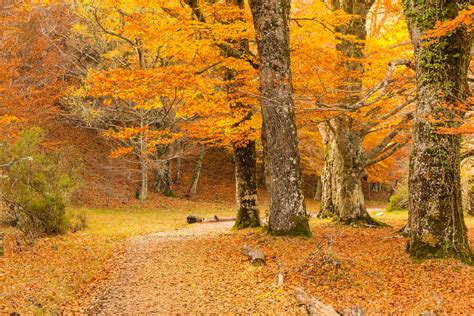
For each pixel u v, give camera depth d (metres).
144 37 15.51
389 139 17.84
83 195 27.66
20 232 14.97
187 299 9.62
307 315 8.18
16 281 9.73
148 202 30.59
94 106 27.25
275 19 13.65
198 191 38.28
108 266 12.34
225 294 9.80
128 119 28.16
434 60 10.57
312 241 13.44
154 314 8.82
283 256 11.98
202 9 14.72
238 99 14.95
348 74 14.54
